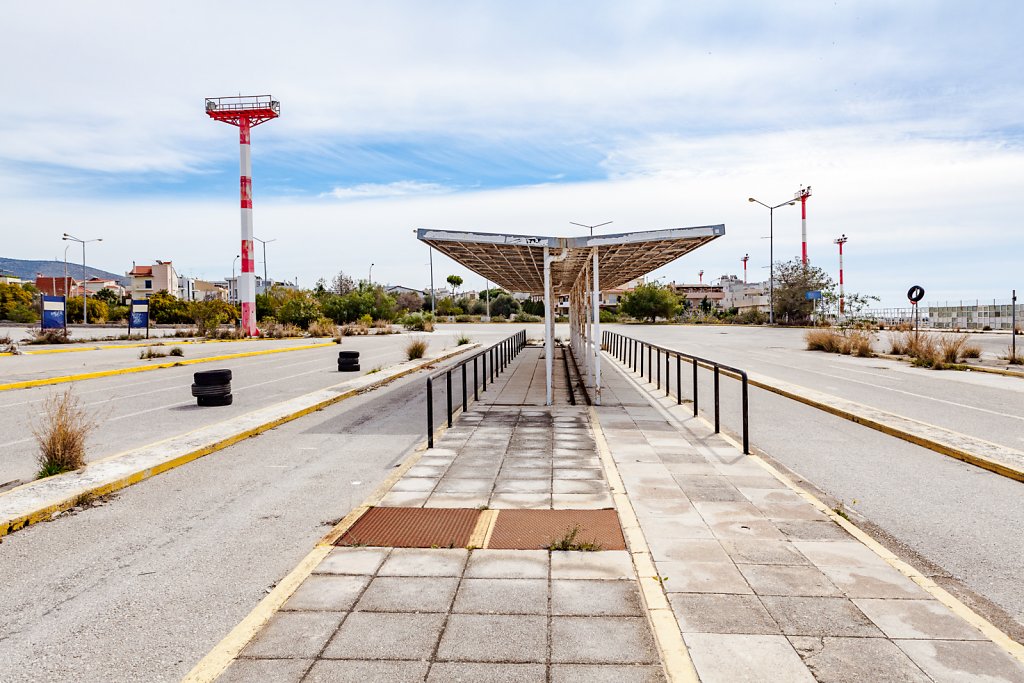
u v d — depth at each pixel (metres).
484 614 3.87
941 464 8.00
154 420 11.57
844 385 16.11
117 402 13.90
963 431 9.98
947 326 51.00
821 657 3.35
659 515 5.66
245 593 4.38
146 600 4.27
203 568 4.81
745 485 6.66
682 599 4.00
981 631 3.62
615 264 17.12
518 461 7.93
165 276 104.69
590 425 10.46
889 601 3.98
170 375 19.73
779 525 5.39
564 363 23.41
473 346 32.66
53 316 33.50
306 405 12.63
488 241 11.91
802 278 62.03
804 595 4.06
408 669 3.29
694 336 43.34
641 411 11.88
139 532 5.62
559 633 3.65
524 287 25.72
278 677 3.23
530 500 6.24
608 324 71.88
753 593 4.09
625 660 3.37
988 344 30.75
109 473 7.29
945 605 3.93
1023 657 3.35
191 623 3.95
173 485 7.15
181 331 45.78
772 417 11.52
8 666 3.46
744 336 43.16
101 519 5.98
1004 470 7.42
